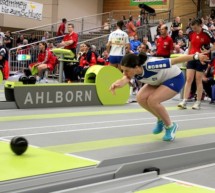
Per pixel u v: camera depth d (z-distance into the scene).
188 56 4.34
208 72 9.29
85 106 7.73
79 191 2.95
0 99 8.15
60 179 3.10
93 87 7.90
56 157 3.70
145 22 17.34
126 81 4.29
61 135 4.92
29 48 13.88
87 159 3.76
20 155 3.69
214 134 5.42
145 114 6.98
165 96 4.62
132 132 5.30
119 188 3.07
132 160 3.69
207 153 4.26
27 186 2.91
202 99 9.70
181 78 4.67
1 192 2.76
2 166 3.30
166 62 4.33
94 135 5.00
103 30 20.23
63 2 21.89
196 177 3.54
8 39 15.95
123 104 8.30
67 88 7.54
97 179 3.26
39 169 3.26
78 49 14.55
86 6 22.97
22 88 7.00
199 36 7.64
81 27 22.11
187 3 20.36
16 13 14.89
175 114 7.19
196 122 6.39
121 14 22.83
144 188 3.12
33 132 5.04
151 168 3.60
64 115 6.52
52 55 11.52
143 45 10.88
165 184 3.25
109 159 3.52
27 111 6.74
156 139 4.91
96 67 8.10
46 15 21.23
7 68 12.64
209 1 19.77
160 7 20.80
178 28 14.02
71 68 11.22
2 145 4.09
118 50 9.39
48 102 7.32
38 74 11.56
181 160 3.95
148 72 4.38
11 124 5.53
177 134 5.31
